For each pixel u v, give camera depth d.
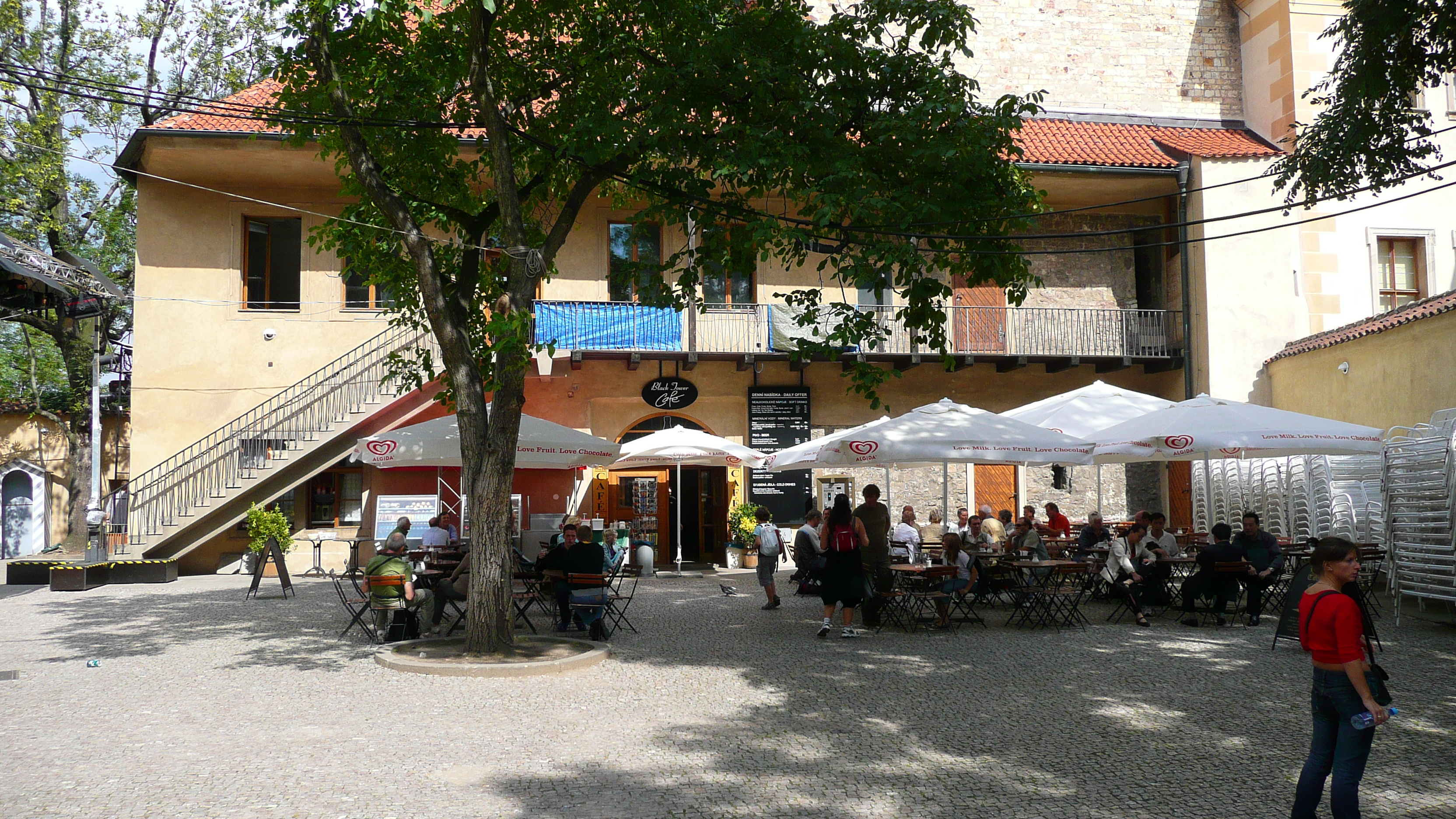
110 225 25.09
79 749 6.89
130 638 11.86
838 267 10.84
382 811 5.59
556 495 21.47
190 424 20.34
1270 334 21.59
